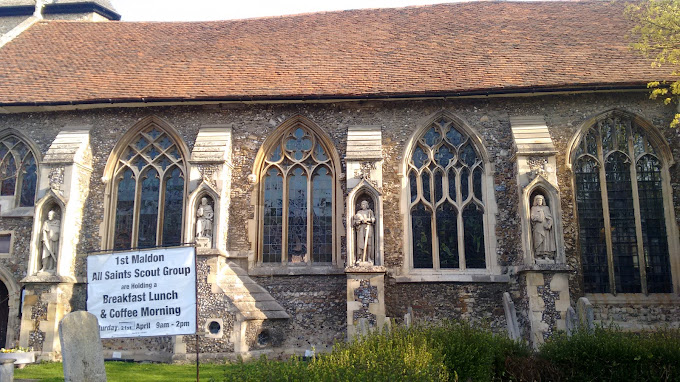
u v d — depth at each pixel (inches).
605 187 571.5
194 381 403.9
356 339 350.9
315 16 776.3
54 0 962.1
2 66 694.5
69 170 576.1
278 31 743.1
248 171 596.4
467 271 560.4
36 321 538.9
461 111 594.2
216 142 582.2
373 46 687.1
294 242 586.9
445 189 586.2
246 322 516.7
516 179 554.9
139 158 618.5
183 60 684.7
